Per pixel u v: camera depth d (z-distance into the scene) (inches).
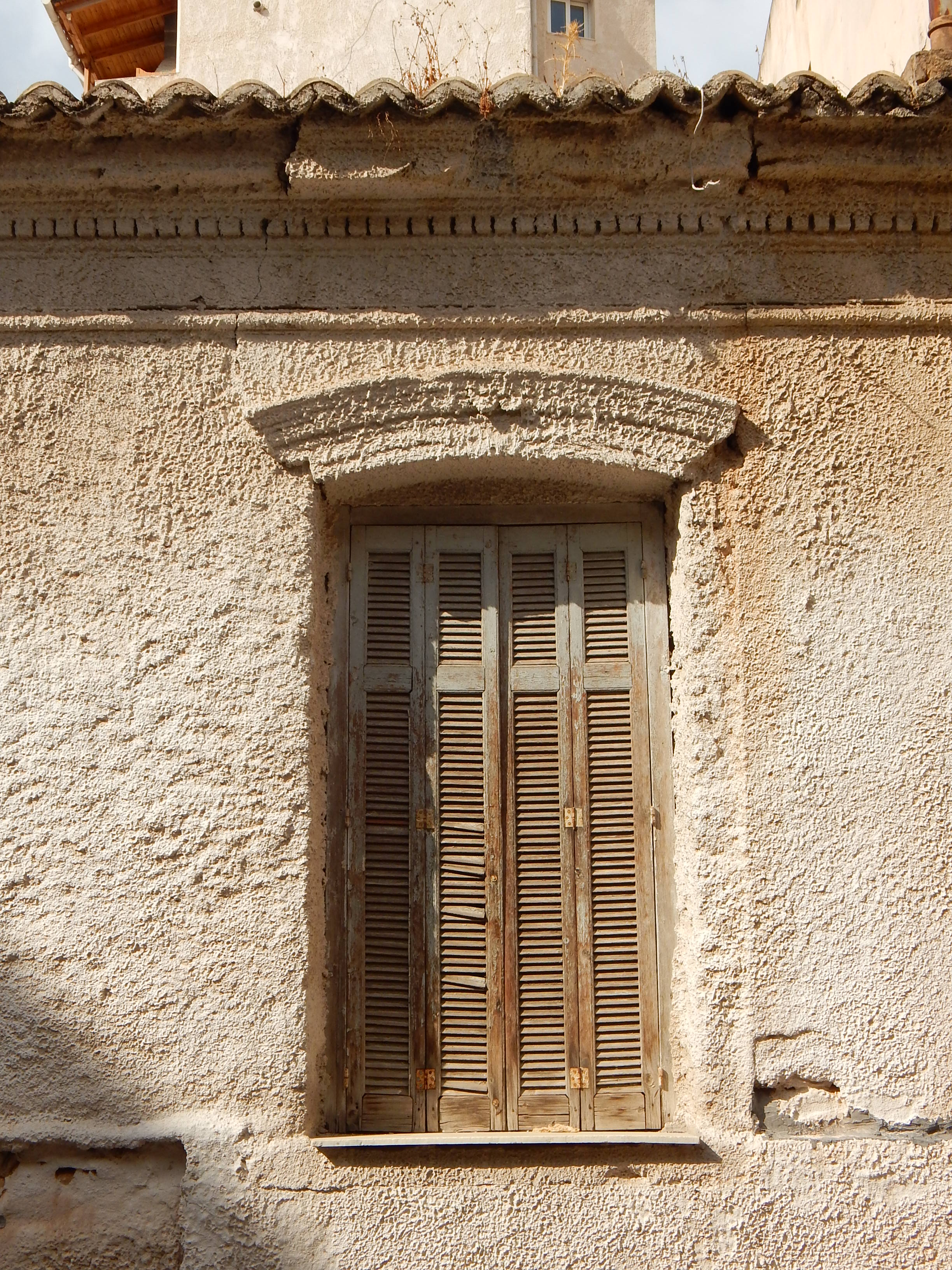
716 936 143.6
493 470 157.3
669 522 159.9
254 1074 140.6
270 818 145.6
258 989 142.3
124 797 146.4
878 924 143.9
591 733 156.3
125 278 158.2
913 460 154.8
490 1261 135.8
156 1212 138.0
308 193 154.9
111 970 143.0
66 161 154.7
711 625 150.8
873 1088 140.9
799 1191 137.9
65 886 144.7
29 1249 136.9
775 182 157.1
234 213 158.2
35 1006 142.4
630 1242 136.4
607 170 154.6
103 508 153.5
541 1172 138.3
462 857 153.6
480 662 157.8
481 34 252.8
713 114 150.7
